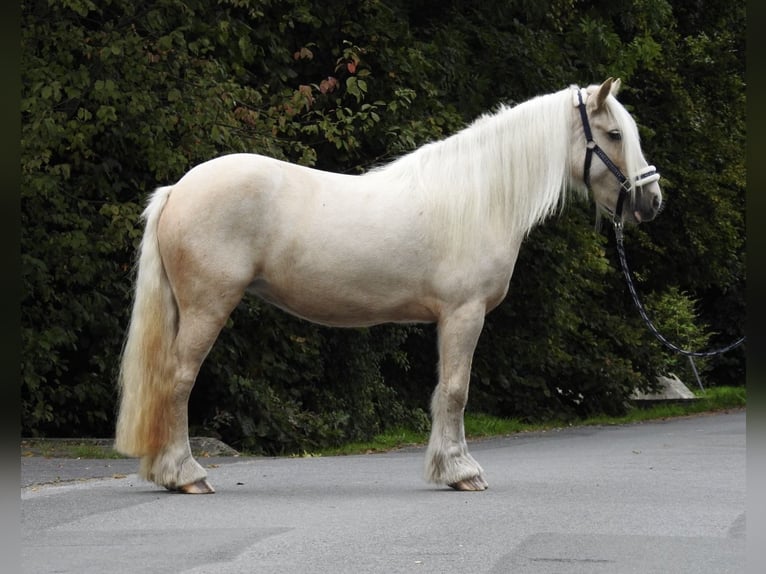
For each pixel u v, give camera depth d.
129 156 15.13
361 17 17.80
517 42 20.19
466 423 18.86
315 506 8.19
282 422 15.27
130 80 14.48
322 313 8.96
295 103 15.61
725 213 26.91
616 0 23.47
